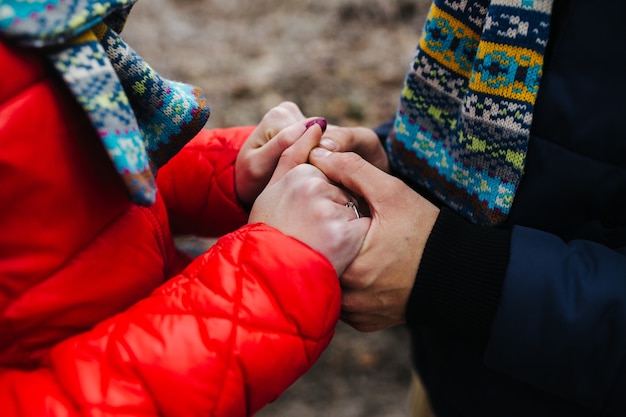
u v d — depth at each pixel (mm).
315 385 1149
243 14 1705
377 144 636
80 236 482
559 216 549
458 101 572
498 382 570
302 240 527
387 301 551
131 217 519
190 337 479
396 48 1552
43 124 446
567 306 502
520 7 513
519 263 514
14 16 421
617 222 537
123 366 468
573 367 509
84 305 494
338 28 1604
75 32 434
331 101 1408
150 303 496
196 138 649
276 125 624
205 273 504
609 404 511
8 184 441
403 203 554
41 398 458
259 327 489
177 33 1602
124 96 454
